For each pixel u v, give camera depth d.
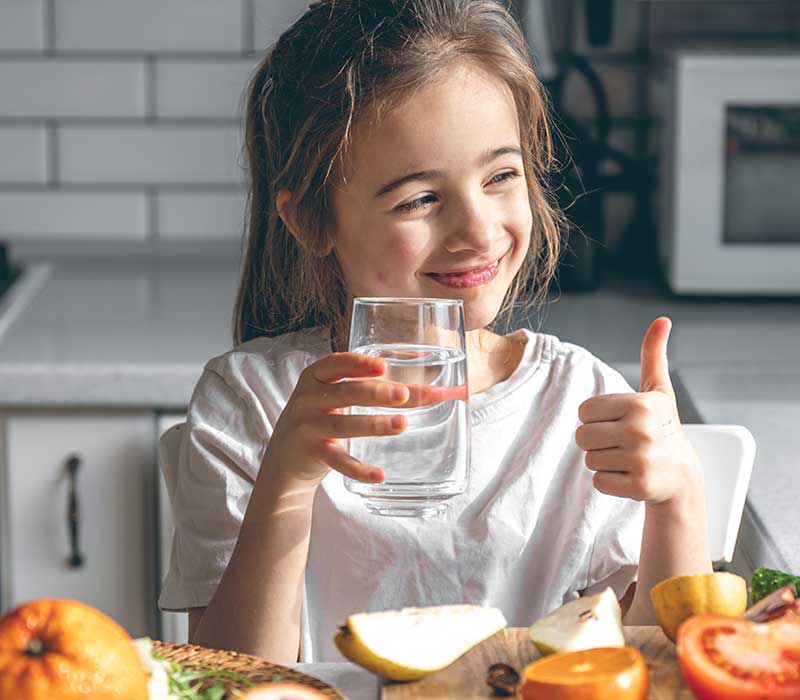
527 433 1.29
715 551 1.26
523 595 1.25
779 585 0.88
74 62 2.74
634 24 2.69
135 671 0.68
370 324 0.91
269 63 1.31
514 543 1.23
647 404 1.00
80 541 1.99
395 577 1.22
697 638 0.74
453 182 1.10
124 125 2.77
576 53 2.70
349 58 1.13
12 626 0.66
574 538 1.24
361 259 1.16
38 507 1.98
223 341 2.06
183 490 1.26
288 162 1.22
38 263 2.77
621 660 0.73
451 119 1.09
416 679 0.79
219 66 2.75
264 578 1.04
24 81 2.75
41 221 2.80
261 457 1.25
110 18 2.73
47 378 1.91
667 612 0.83
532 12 2.37
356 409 0.92
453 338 0.91
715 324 2.20
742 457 1.26
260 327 1.40
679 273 2.32
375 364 0.89
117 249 2.81
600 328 2.13
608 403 1.00
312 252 1.24
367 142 1.11
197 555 1.22
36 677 0.64
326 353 1.32
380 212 1.12
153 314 2.28
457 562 1.23
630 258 2.74
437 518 1.24
